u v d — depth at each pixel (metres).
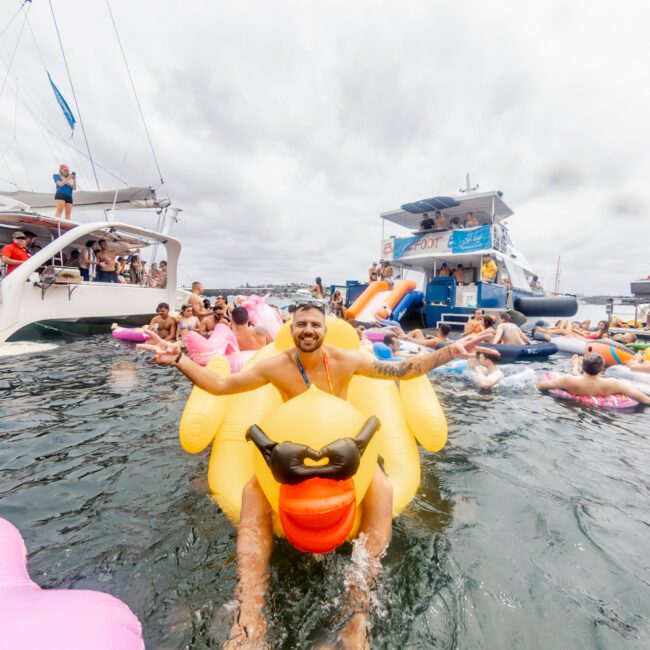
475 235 13.45
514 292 14.93
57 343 8.98
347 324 2.66
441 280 13.79
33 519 2.26
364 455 1.81
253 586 1.72
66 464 2.97
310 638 1.52
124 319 12.91
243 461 2.51
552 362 8.88
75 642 1.03
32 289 9.23
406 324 16.03
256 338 6.12
